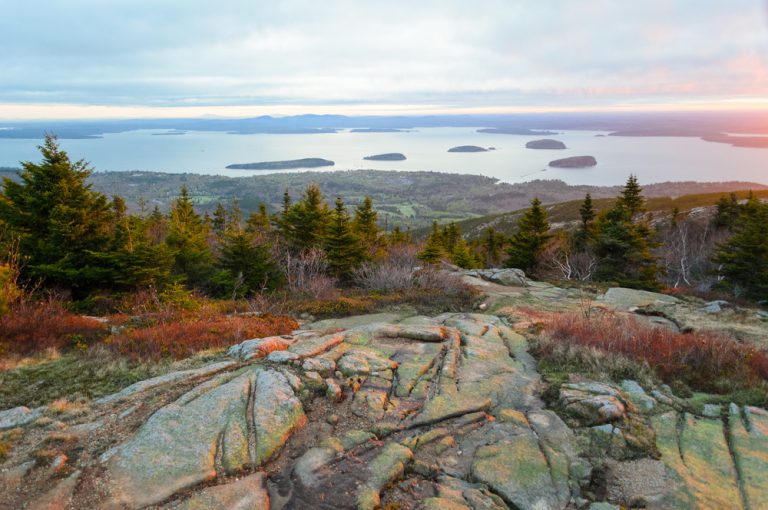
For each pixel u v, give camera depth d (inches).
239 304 521.7
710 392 262.7
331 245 769.6
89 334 350.0
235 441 195.3
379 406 236.2
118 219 575.5
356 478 180.7
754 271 832.3
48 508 154.3
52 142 499.8
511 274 756.6
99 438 195.3
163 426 201.0
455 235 1820.9
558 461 196.2
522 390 261.9
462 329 390.3
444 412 231.3
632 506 173.9
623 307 557.6
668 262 1194.6
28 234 468.1
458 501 170.7
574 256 1082.7
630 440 209.5
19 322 335.6
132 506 158.2
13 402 237.6
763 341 397.4
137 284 501.0
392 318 472.4
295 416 218.8
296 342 329.4
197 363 289.3
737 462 193.2
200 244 768.9
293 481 179.8
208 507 159.9
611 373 283.0
